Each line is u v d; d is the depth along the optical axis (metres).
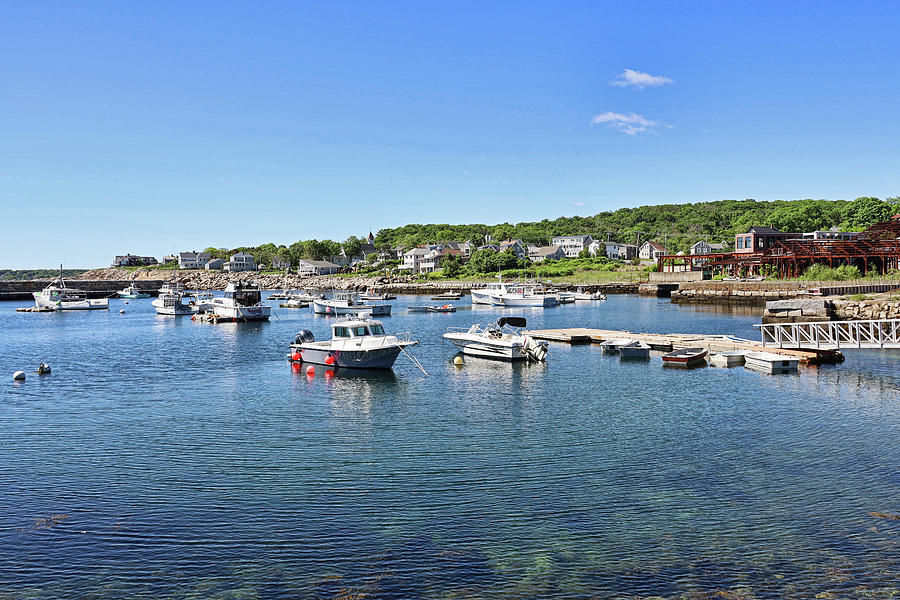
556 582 14.10
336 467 21.81
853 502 18.05
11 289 167.00
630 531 16.52
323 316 95.06
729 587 13.78
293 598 13.64
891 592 13.47
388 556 15.39
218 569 14.90
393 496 19.09
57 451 24.03
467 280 169.88
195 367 44.28
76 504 18.75
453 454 23.12
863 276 100.56
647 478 20.33
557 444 24.19
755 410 29.05
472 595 13.63
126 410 30.83
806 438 24.34
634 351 45.41
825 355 41.72
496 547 15.77
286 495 19.30
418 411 30.05
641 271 161.62
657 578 14.20
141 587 14.16
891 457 21.86
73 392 35.47
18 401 33.03
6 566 15.11
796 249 110.88
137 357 49.84
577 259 194.62
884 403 29.84
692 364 41.94
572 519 17.30
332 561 15.20
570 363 43.72
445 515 17.69
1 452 23.97
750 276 124.56
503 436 25.42
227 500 18.92
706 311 90.19
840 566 14.54
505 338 46.00
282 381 38.38
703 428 26.12
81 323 85.25
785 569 14.46
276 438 25.55
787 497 18.52
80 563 15.24
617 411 29.42
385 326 76.25
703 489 19.27
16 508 18.48
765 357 39.06
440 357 47.56
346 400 32.69
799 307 67.06
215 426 27.55
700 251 195.12
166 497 19.23
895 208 178.25
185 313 98.06
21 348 56.31
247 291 88.44
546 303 107.12
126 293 154.12
